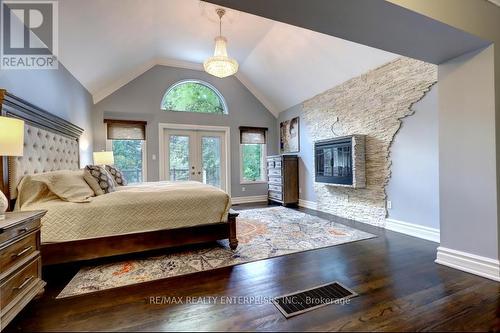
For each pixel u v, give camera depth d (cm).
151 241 271
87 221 245
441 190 257
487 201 223
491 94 219
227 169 648
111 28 355
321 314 172
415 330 154
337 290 204
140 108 564
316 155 528
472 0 205
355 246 313
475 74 229
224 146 652
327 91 522
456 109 243
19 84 258
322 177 510
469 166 235
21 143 193
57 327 160
